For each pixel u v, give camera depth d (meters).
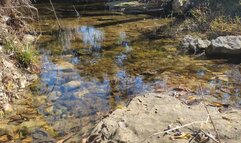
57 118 3.33
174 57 5.11
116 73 4.51
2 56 4.39
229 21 6.23
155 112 2.97
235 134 2.59
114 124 2.82
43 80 4.29
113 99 3.73
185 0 7.88
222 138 2.55
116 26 7.20
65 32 6.78
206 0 7.33
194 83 4.11
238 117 2.89
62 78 4.34
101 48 5.64
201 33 6.22
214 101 3.58
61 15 8.58
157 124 2.77
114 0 10.21
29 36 6.02
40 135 3.03
